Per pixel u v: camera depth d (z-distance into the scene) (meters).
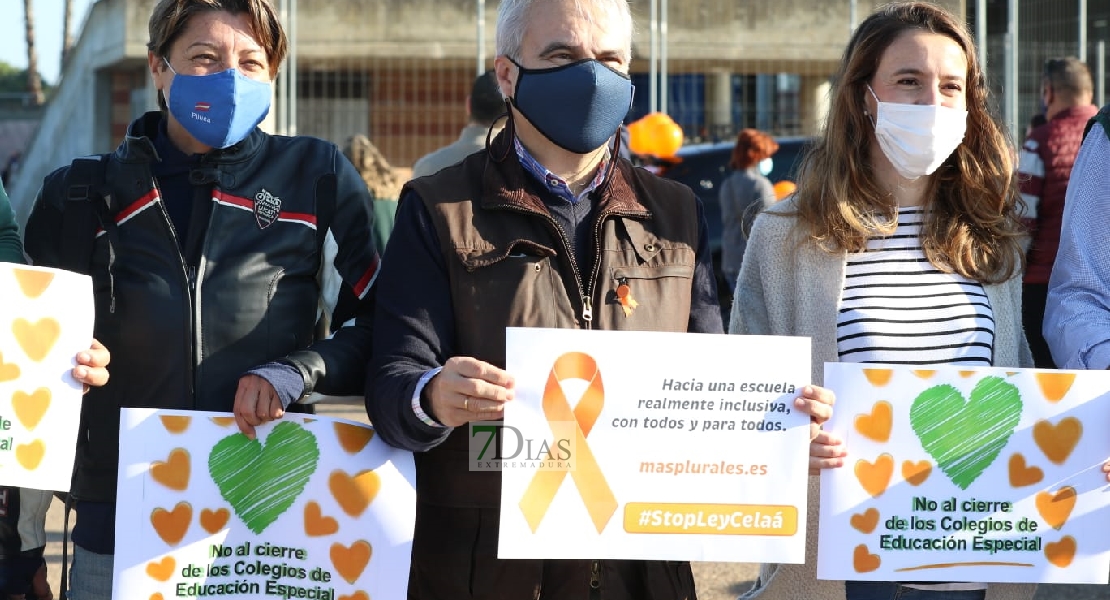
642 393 2.52
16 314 2.56
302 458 2.63
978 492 2.74
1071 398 2.75
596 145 2.58
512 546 2.47
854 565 2.72
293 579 2.63
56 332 2.58
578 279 2.59
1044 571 2.76
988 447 2.74
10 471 2.55
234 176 2.76
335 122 13.60
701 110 13.48
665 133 9.20
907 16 2.96
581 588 2.57
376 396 2.52
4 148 33.69
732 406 2.56
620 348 2.51
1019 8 11.05
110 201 2.72
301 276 2.81
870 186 2.96
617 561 2.60
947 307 2.87
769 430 2.57
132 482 2.56
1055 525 2.76
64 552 2.77
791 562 2.58
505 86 2.67
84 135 17.19
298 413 2.72
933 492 2.73
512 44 2.62
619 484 2.52
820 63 13.48
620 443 2.52
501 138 2.71
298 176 2.84
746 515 2.57
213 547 2.60
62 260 2.75
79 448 2.75
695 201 2.79
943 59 2.88
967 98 2.99
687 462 2.54
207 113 2.70
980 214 2.98
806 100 13.57
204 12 2.73
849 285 2.91
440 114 13.66
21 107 34.97
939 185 3.01
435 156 6.16
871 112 2.96
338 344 2.76
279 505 2.63
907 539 2.73
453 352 2.58
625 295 2.59
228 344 2.69
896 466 2.72
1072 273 2.99
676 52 13.23
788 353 2.58
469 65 13.74
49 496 3.62
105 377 2.63
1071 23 11.11
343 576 2.62
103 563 2.71
